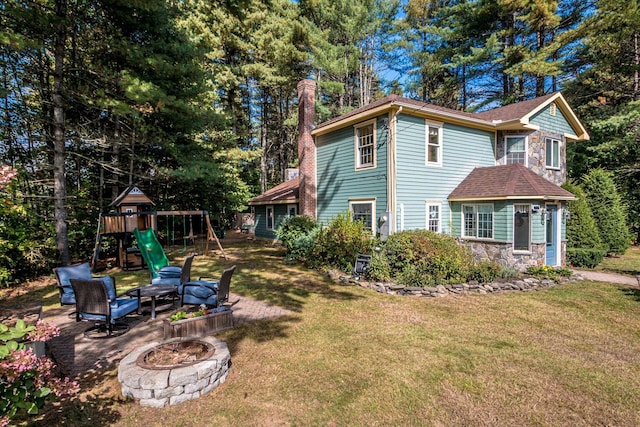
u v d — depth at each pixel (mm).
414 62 26469
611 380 3986
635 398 3631
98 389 3777
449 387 3838
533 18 18188
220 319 5469
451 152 12320
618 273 10266
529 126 12633
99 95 9867
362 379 4004
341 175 13469
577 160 18125
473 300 7301
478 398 3635
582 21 17672
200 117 12727
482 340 5125
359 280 8781
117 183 14438
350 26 21531
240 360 4480
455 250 8867
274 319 6059
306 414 3365
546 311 6527
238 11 12578
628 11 13125
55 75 9758
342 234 10352
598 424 3227
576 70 19703
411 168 11281
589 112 18156
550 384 3900
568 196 10914
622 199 15789
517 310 6590
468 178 12523
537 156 13438
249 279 9367
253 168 28656
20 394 2352
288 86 24641
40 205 11641
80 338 5227
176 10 12516
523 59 19891
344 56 22688
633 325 5758
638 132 14508
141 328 5625
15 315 4074
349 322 5914
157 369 3686
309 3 22125
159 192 17297
